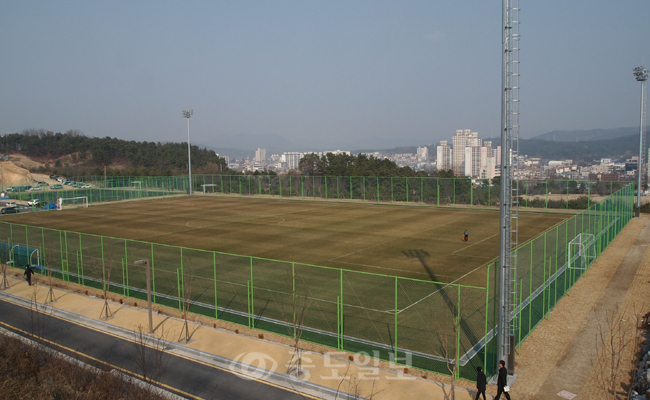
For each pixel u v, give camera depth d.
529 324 20.09
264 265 31.33
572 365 17.06
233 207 67.31
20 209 69.19
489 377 16.14
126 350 18.86
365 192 75.06
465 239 39.53
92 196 77.19
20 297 25.80
